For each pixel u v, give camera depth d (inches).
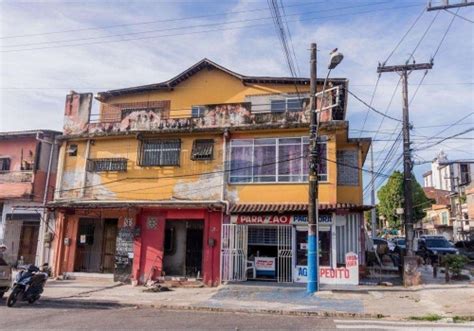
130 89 872.3
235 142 704.4
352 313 422.0
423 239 1092.5
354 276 611.5
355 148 775.7
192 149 719.7
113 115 888.9
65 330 340.2
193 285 655.1
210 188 698.2
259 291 576.4
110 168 752.3
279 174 677.3
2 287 515.5
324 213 643.5
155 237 700.7
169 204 682.8
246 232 674.8
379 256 948.0
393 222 1708.9
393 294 543.5
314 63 592.1
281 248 659.4
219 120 714.8
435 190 2514.8
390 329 346.3
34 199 870.4
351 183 762.2
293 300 507.8
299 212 639.8
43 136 901.8
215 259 665.0
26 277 491.2
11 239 887.7
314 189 572.4
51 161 911.0
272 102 806.5
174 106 855.7
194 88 854.5
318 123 583.2
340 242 667.4
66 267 741.3
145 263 693.9
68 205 708.7
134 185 737.6
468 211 1649.9
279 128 679.1
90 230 760.3
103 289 623.5
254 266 666.2
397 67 732.0
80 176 770.8
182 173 717.9
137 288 639.1
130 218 718.5
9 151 914.7
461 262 686.5
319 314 427.8
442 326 359.6
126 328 350.9
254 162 690.2
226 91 836.0
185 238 721.0
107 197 747.4
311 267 565.0
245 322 385.4
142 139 748.0
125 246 708.7
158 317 411.2
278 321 392.2
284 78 795.4
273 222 651.5
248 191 681.6
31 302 498.9
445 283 647.8
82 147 784.3
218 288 619.5
